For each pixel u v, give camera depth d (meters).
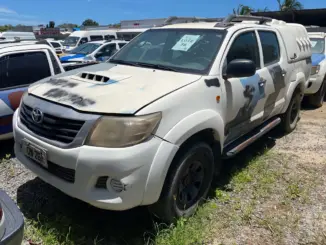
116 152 2.56
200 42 3.82
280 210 3.50
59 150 2.73
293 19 13.14
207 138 3.41
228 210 3.47
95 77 3.32
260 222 3.28
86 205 3.50
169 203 2.97
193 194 3.32
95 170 2.60
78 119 2.67
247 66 3.38
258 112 4.41
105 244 2.93
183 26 4.25
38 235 2.97
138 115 2.64
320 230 3.19
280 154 5.03
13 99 4.60
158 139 2.71
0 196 2.35
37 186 3.88
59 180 2.85
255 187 3.96
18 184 3.92
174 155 2.81
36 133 3.00
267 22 5.17
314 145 5.47
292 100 5.67
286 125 5.82
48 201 3.56
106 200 2.65
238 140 4.23
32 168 3.10
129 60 4.06
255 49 4.30
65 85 3.23
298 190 3.89
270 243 2.99
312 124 6.73
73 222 3.19
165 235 2.99
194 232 3.02
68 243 2.87
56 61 5.28
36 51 5.03
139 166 2.61
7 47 4.83
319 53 8.57
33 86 3.50
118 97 2.82
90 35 21.75
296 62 5.46
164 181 2.86
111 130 2.60
